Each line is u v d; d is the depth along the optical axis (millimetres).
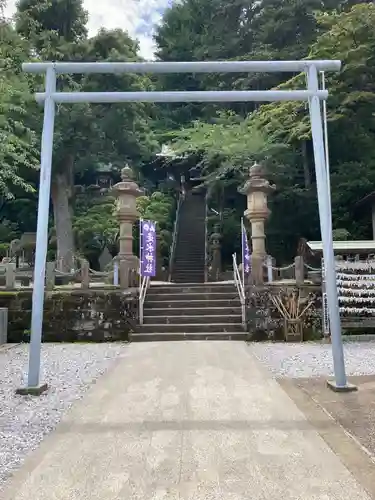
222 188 19312
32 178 18266
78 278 14453
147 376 6035
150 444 3621
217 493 2807
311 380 5773
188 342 8891
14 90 12453
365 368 6531
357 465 3188
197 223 22969
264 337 9391
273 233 18172
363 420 4168
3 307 9648
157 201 22188
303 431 3887
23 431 4047
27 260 19062
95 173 24109
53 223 22406
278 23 20609
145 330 9562
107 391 5297
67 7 18234
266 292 9602
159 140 23484
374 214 15516
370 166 16312
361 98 14016
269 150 16312
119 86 16625
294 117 15570
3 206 22344
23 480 3043
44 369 6676
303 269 9828
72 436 3836
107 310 9648
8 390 5512
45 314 9617
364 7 14070
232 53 24656
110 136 18469
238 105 23422
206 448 3520
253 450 3473
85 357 7648
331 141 16672
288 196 17281
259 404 4695
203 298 10609
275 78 20688
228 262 20047
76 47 16750
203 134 19266
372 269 9344
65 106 16312
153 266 10758
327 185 5754
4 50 12281
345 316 9453
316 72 5844
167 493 2814
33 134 13109
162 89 25844
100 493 2838
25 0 17828
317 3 20016
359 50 13516
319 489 2844
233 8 24359
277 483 2930
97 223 19281
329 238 5637
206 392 5180
